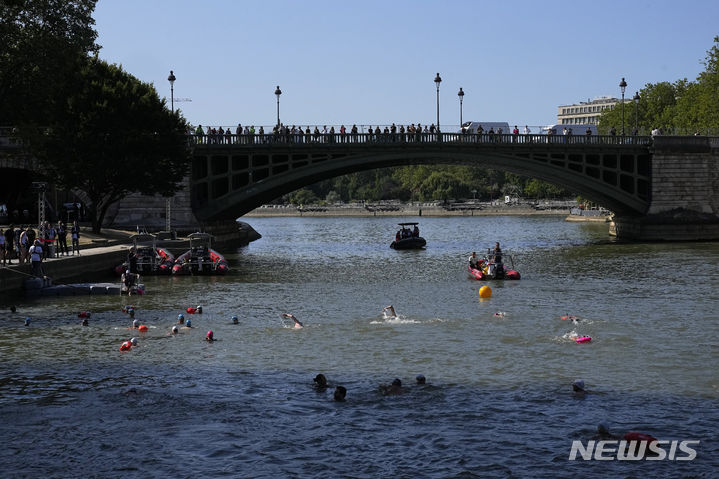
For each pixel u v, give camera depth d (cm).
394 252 8844
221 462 2138
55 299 4844
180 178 8331
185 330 3819
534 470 2072
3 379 2916
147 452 2205
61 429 2378
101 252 6306
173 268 6244
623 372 2969
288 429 2367
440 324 3953
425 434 2319
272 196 10062
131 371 3022
